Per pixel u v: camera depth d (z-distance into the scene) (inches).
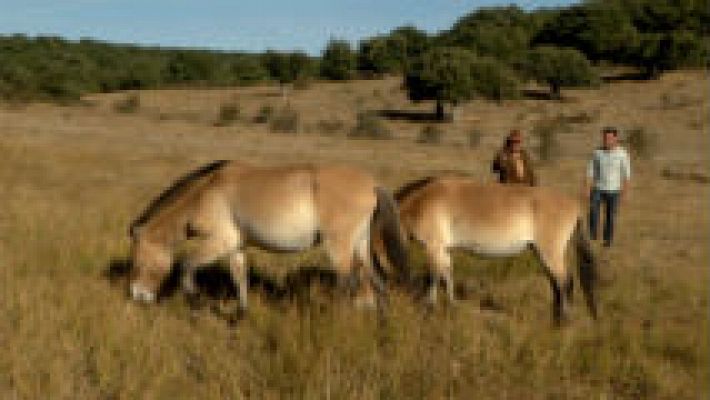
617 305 422.9
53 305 328.2
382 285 354.6
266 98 4146.2
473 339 314.5
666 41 4638.3
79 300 337.1
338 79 5073.8
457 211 370.9
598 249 596.4
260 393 274.8
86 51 6619.1
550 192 371.6
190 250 363.6
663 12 5743.1
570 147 2325.3
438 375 284.7
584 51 5482.3
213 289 390.0
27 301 326.0
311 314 337.4
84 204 651.5
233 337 330.0
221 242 349.4
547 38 5890.8
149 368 279.6
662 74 4640.8
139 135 1766.7
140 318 324.5
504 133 2947.8
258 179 344.5
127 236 486.0
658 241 675.4
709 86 4148.6
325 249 342.6
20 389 258.4
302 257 461.7
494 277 457.1
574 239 372.8
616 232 711.7
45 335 297.1
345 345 303.9
